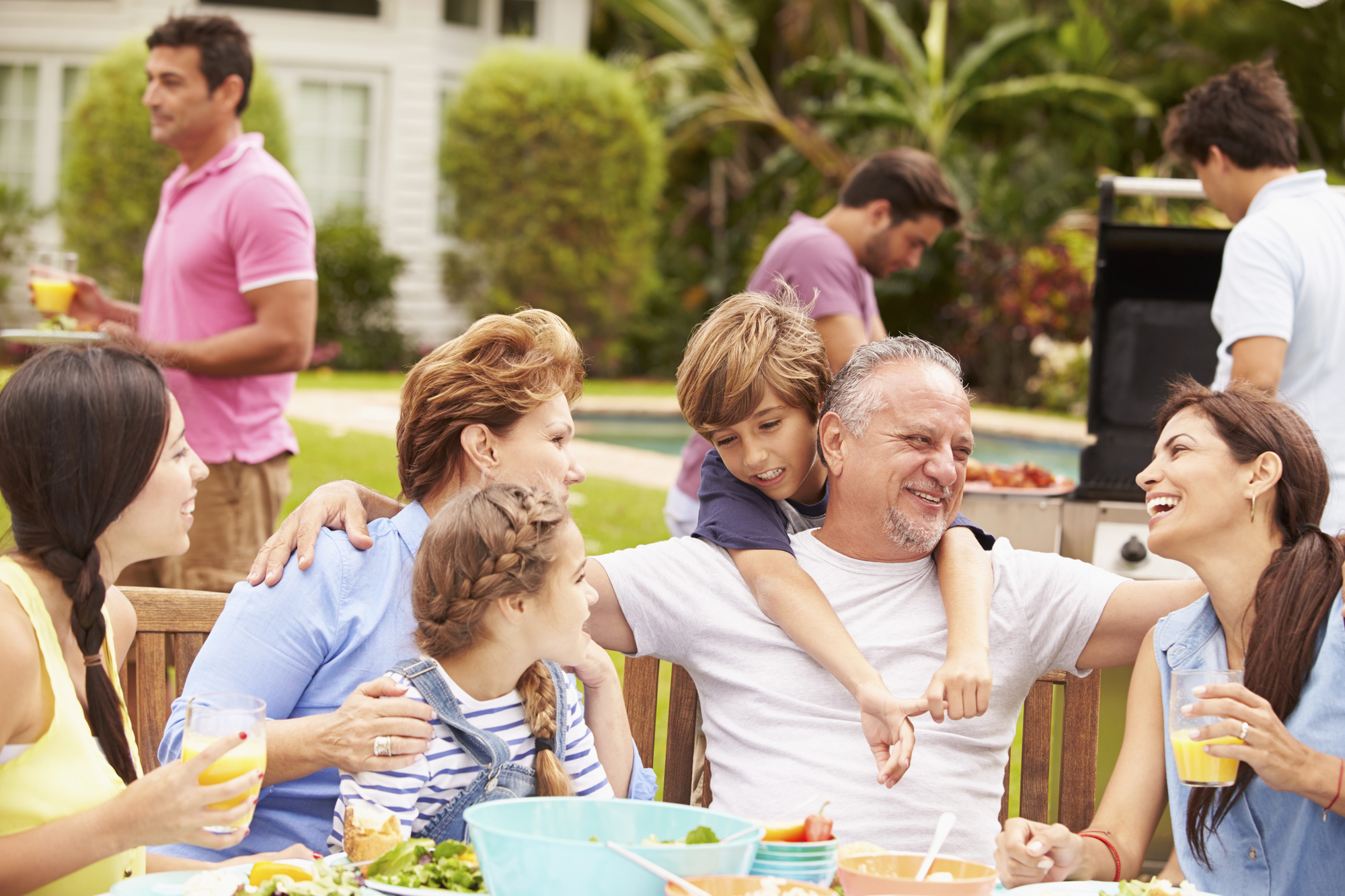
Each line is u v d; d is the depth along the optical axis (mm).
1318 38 13234
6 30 14422
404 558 1998
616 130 14258
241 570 3672
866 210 4094
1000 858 1662
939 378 2084
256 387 3686
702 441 3986
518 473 2012
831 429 2139
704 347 2172
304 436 8594
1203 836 1834
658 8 14977
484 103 14070
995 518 3426
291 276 3629
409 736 1665
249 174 3646
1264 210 3211
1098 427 3725
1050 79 13312
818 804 2035
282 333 3623
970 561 2129
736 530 2188
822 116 13969
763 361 2137
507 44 14578
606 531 6387
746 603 2174
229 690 1868
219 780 1447
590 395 12453
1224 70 13805
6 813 1549
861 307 4168
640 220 14539
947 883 1309
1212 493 1867
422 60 14992
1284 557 1842
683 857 1293
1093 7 14883
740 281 15156
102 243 12727
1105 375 3713
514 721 1760
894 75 13703
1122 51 14734
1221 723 1592
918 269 12844
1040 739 2215
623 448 9797
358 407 10211
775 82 17422
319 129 14984
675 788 2266
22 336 3393
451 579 1685
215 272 3666
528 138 14039
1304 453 1861
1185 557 1915
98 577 1617
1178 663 1958
